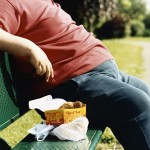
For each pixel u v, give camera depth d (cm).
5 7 185
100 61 206
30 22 195
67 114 177
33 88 203
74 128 174
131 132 191
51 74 192
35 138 175
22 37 196
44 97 190
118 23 2639
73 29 209
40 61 183
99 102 193
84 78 197
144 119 191
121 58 1106
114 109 193
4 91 183
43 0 207
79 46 204
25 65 199
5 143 181
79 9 1652
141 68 879
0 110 178
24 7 192
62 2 1523
